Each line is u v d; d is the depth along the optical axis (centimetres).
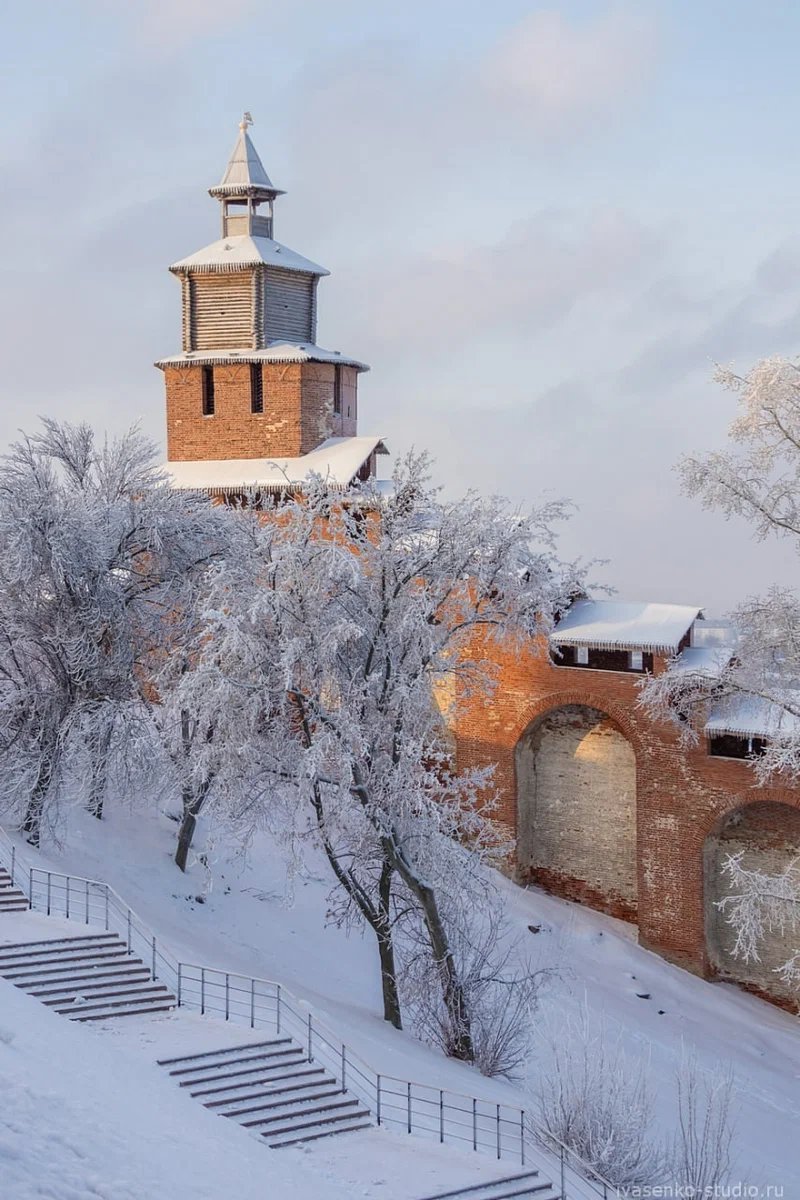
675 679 2848
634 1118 2241
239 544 3347
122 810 3606
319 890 3569
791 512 2669
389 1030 2716
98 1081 1778
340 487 4416
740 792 3450
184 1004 2364
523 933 3562
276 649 2681
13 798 3111
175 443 4809
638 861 3647
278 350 4681
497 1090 2462
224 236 4856
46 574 3130
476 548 2850
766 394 2594
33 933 2416
